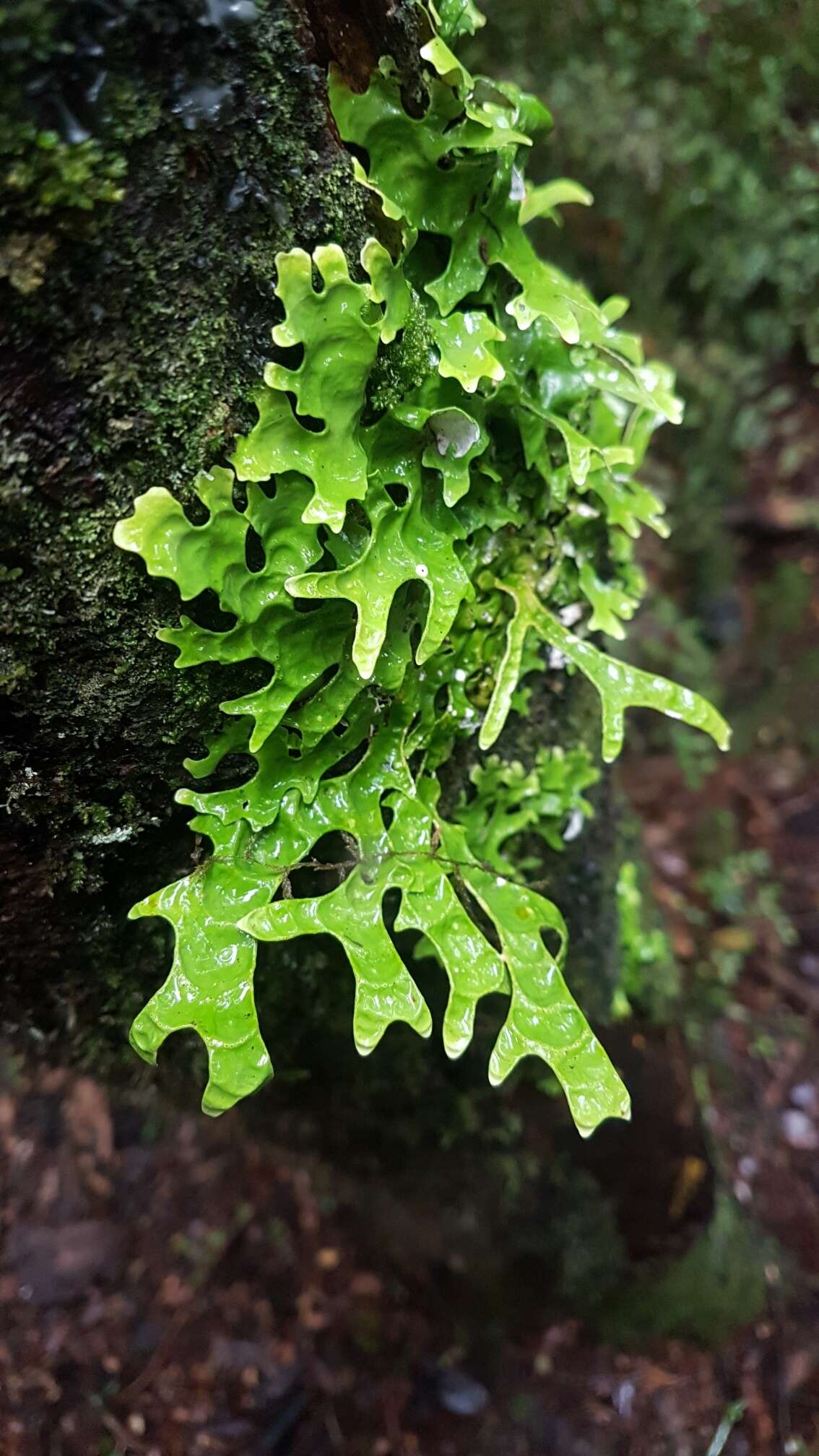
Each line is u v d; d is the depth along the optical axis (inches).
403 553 8.7
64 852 9.4
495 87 9.6
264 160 7.7
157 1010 8.4
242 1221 19.8
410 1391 17.9
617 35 24.2
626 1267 17.4
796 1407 18.0
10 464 7.4
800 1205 21.0
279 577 8.3
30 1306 18.7
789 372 31.4
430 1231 17.6
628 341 11.5
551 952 13.6
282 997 11.9
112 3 6.6
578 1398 17.9
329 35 7.9
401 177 8.8
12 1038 11.5
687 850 27.7
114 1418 17.5
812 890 27.1
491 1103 14.8
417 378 8.7
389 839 9.5
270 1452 17.2
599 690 10.4
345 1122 15.0
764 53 24.6
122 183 7.0
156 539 7.7
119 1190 20.1
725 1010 24.5
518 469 10.3
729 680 30.7
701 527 31.6
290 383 7.7
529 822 12.4
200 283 7.7
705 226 27.9
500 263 9.4
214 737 9.1
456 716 10.4
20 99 6.5
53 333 7.2
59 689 8.4
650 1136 16.2
